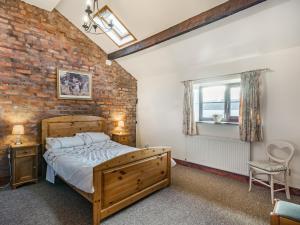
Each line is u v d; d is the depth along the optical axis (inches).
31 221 82.9
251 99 124.9
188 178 136.6
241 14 103.8
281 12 95.7
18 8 129.3
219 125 149.3
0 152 122.5
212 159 149.0
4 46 123.6
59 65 150.6
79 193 101.7
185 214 89.0
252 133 123.9
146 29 138.5
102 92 181.5
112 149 132.0
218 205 97.6
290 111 114.2
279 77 117.8
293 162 112.8
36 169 125.7
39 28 139.3
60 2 141.9
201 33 125.7
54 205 97.2
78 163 98.4
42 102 141.4
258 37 114.0
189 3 107.8
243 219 85.4
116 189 88.0
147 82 204.8
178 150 176.6
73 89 158.1
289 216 57.6
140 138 214.1
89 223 81.7
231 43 125.3
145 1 118.1
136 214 88.8
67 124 152.2
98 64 177.6
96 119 171.9
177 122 177.3
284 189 108.0
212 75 151.6
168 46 149.3
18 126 120.5
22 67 131.4
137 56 174.7
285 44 112.5
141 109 212.5
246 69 132.3
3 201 101.1
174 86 179.8
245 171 129.6
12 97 127.3
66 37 154.6
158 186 112.9
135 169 98.0
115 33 158.2
